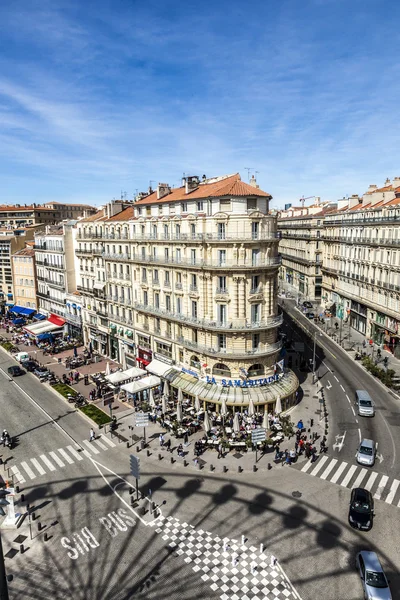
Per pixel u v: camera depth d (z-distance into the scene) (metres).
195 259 48.50
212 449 42.06
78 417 50.69
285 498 34.28
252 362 47.44
